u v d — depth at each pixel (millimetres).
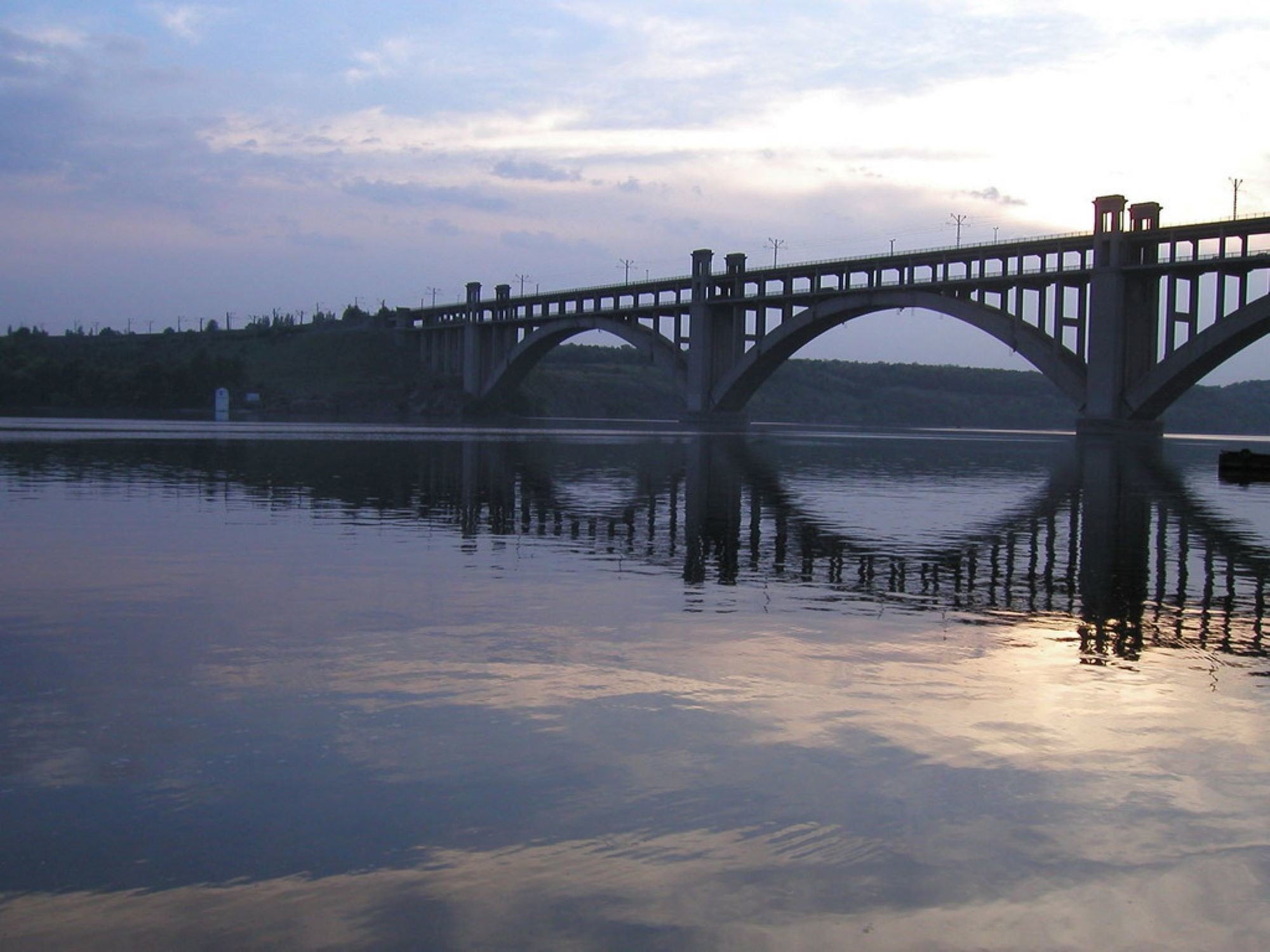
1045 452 67750
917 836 6363
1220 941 5301
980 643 11406
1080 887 5785
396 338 190125
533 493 30562
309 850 6074
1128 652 11031
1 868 5832
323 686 9250
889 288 97250
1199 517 26453
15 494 26672
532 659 10344
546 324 147500
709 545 19703
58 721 8172
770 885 5770
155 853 6020
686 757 7609
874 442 87500
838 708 8844
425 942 5168
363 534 20297
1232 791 7098
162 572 15180
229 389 161375
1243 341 72875
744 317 119625
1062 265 83875
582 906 5531
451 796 6840
